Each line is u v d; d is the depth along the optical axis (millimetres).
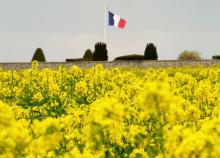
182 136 6562
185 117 11555
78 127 13273
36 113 20172
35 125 7840
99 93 26250
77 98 25391
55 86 25781
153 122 12672
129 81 27562
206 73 36375
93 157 7281
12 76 33469
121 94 15969
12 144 6977
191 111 11586
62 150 10750
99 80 29547
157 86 7359
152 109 7312
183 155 6062
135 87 17234
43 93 28891
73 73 35062
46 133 7621
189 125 10836
